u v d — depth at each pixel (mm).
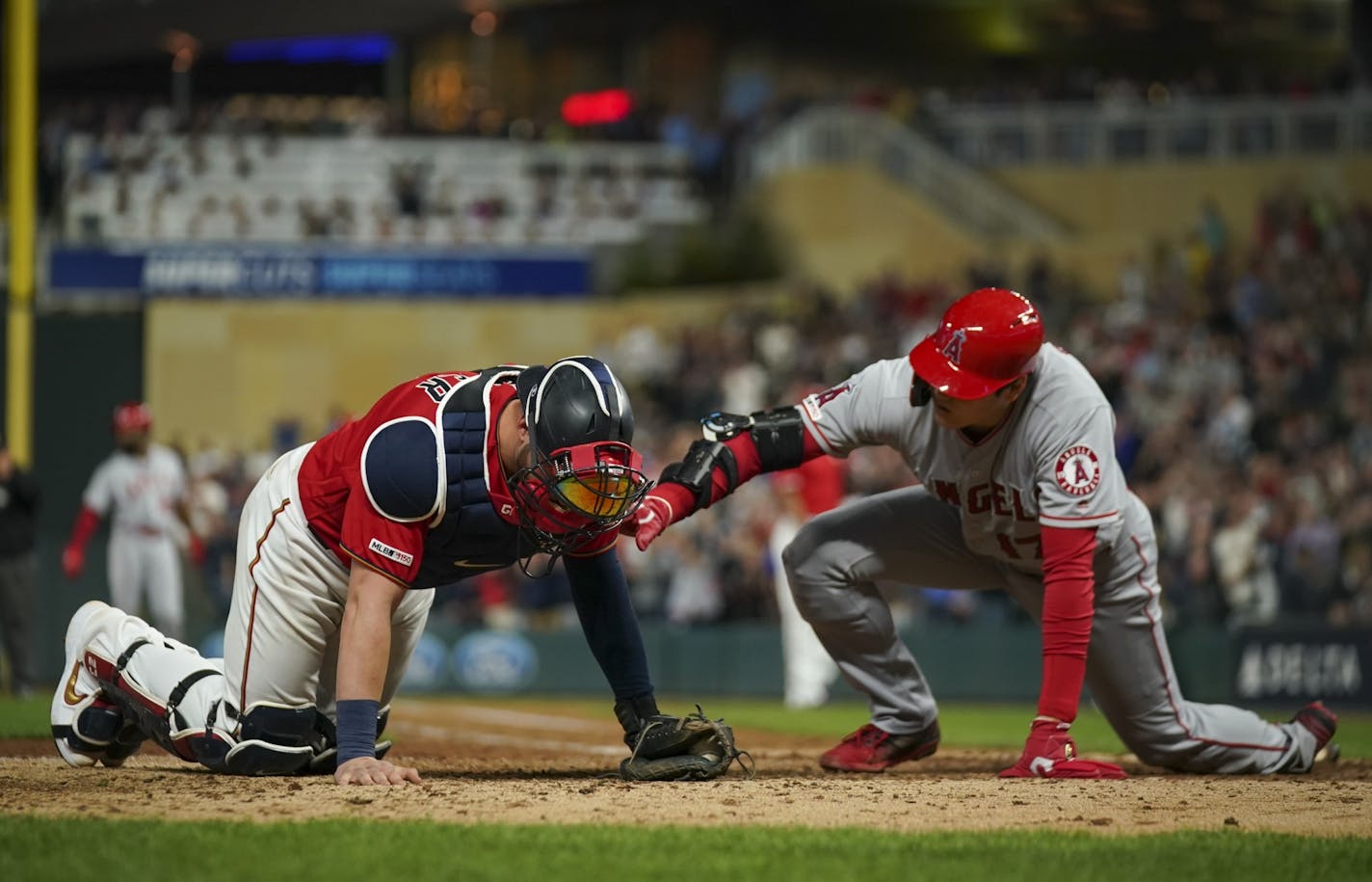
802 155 104812
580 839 13156
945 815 15250
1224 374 75188
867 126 104000
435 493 16062
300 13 128375
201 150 112000
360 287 98062
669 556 63312
